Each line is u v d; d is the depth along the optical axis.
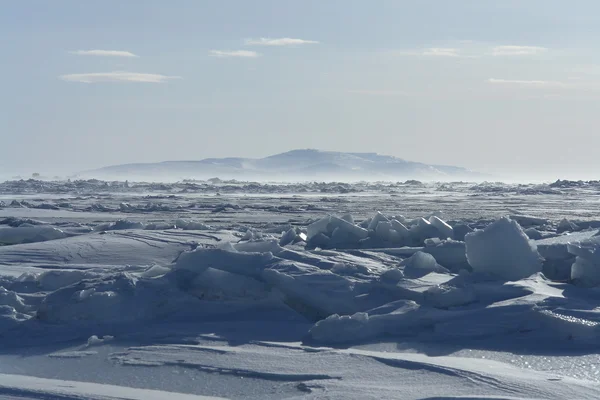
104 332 7.92
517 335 7.26
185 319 8.39
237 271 9.38
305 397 5.59
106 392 5.82
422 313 7.83
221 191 77.44
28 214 31.44
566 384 5.70
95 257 13.34
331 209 36.31
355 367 6.40
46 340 7.75
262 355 6.86
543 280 9.38
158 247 14.28
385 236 13.31
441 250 10.78
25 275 10.43
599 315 7.54
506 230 9.69
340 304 8.45
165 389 6.04
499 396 5.40
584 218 27.42
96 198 54.97
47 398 5.62
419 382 5.89
